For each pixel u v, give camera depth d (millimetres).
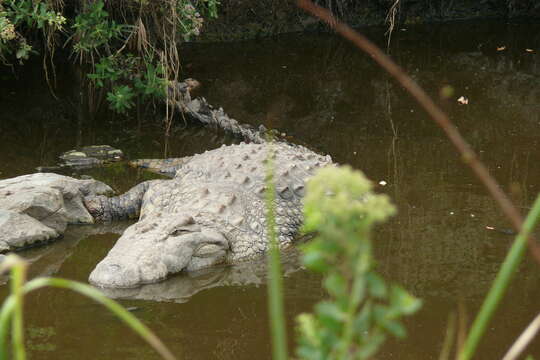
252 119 12055
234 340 5637
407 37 17594
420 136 11125
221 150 9445
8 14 10211
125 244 7148
